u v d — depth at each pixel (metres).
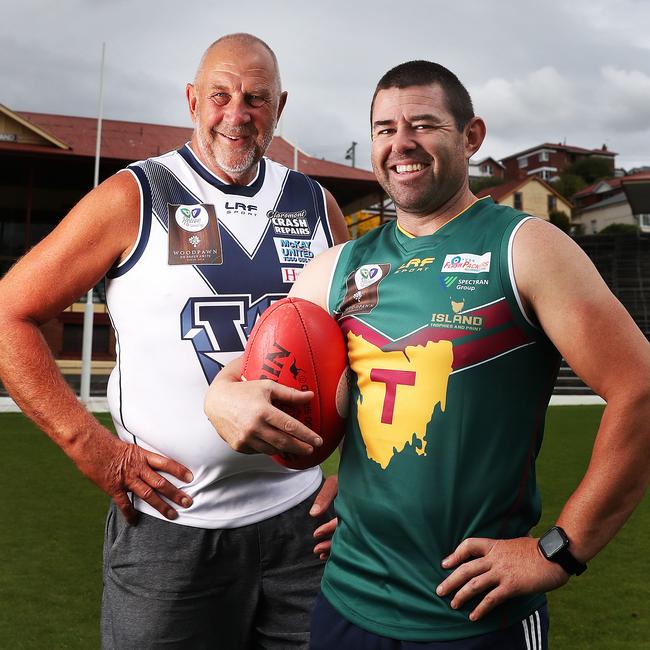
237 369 1.70
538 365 1.46
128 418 2.11
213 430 2.05
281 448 1.46
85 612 3.16
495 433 1.42
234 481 2.12
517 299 1.42
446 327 1.44
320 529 2.03
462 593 1.35
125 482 2.01
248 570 2.15
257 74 2.15
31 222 21.44
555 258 1.39
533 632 1.43
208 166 2.23
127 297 2.10
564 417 10.54
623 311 1.39
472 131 1.61
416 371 1.46
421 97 1.52
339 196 22.56
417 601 1.41
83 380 12.58
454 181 1.54
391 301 1.54
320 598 1.61
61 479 5.81
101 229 2.03
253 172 2.29
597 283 1.39
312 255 2.32
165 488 2.03
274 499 2.18
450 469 1.41
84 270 2.02
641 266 25.92
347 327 1.63
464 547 1.37
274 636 2.22
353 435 1.57
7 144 18.45
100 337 19.31
